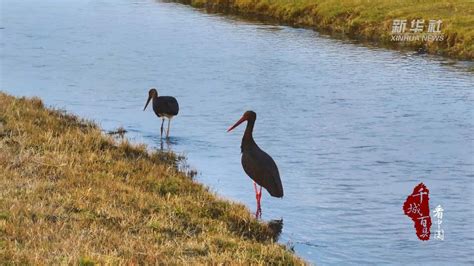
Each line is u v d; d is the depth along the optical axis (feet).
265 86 114.62
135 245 40.40
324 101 105.60
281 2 194.49
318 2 186.39
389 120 95.45
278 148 81.46
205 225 48.21
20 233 39.45
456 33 148.15
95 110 96.43
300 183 68.49
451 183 69.77
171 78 118.93
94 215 45.14
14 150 59.31
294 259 43.93
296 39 160.04
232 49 146.51
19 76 116.98
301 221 57.31
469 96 110.01
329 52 145.38
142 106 100.17
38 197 46.91
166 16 191.11
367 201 63.46
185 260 38.91
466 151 81.61
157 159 68.69
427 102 105.91
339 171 73.00
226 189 64.85
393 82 119.14
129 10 202.39
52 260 35.47
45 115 76.33
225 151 78.74
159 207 49.70
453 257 51.42
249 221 52.49
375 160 77.46
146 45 148.56
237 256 41.60
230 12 200.75
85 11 198.08
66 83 113.09
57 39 153.17
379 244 53.21
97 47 145.18
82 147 63.87
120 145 68.13
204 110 98.73
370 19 167.32
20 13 190.19
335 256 50.31
